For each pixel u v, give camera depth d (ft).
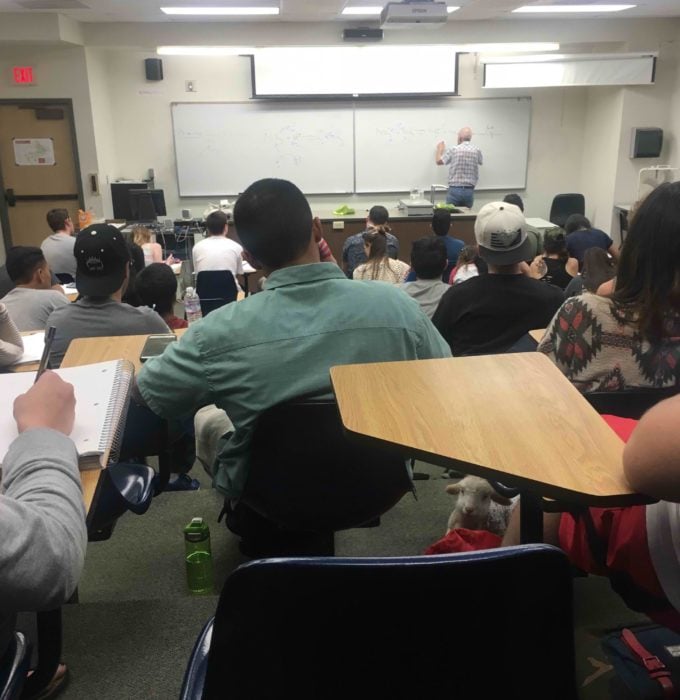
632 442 2.45
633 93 27.66
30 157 26.30
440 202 29.84
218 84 28.25
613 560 3.40
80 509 2.61
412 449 2.67
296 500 4.82
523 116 29.60
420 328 4.88
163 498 8.91
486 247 8.66
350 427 2.81
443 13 20.62
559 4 23.34
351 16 25.14
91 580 7.29
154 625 6.18
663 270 4.10
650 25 27.14
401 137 29.14
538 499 2.95
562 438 2.74
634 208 4.34
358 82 28.12
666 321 4.28
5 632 2.76
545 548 2.23
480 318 8.77
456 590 2.23
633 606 3.52
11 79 25.40
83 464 3.21
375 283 4.94
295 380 4.56
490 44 27.07
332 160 29.19
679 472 2.29
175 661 5.75
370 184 29.58
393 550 7.79
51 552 2.31
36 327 10.61
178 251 23.66
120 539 8.03
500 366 3.42
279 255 4.79
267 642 2.30
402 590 2.21
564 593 2.29
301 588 2.21
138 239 19.62
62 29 23.53
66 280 18.58
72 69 25.53
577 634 4.19
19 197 26.63
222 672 2.34
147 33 25.66
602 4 23.52
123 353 6.13
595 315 4.78
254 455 4.75
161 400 4.74
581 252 19.54
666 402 2.49
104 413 3.59
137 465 4.12
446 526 8.27
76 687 5.48
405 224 25.64
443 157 28.53
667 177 27.99
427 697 2.40
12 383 3.91
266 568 2.18
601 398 4.70
